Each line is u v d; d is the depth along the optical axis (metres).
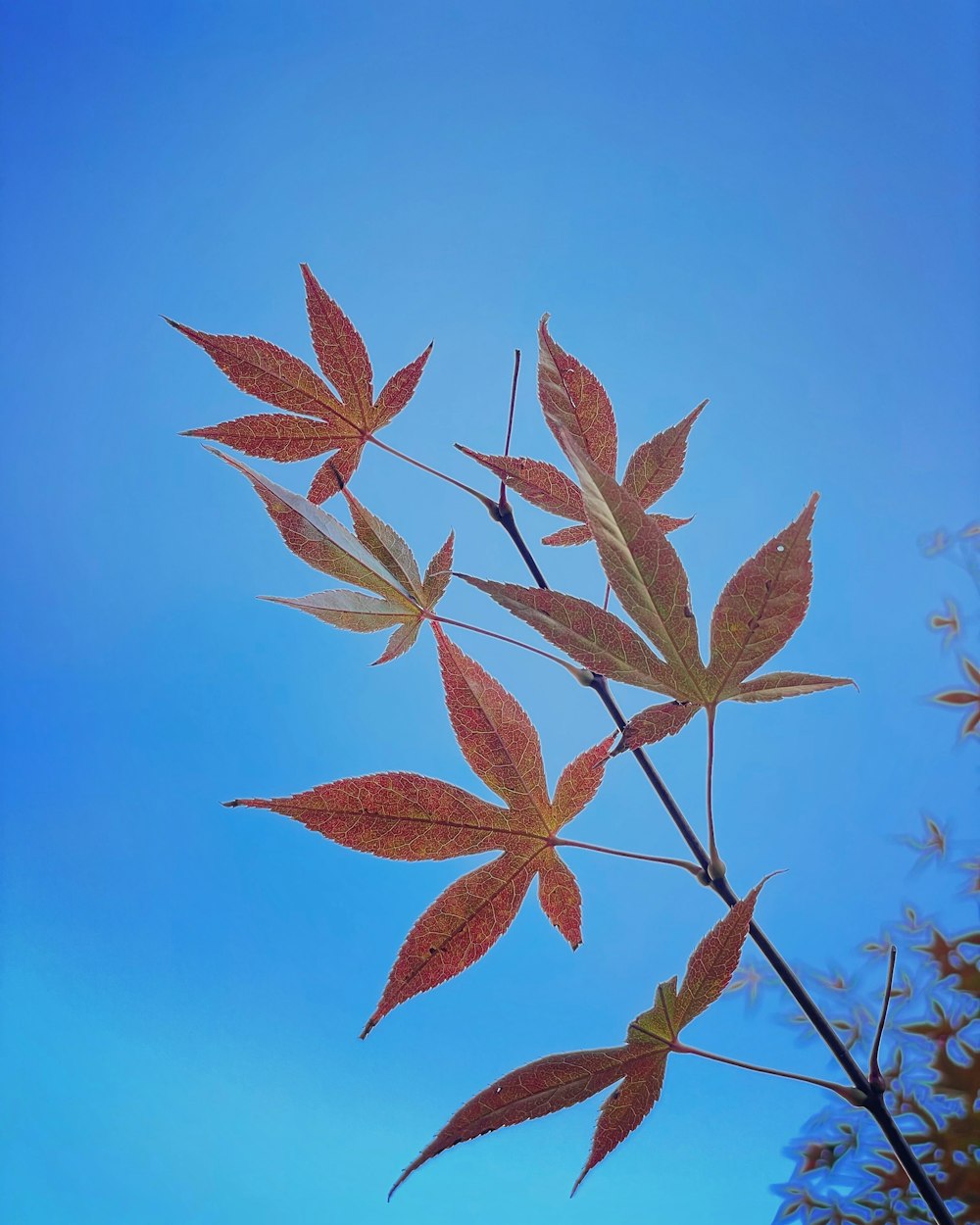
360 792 0.19
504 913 0.19
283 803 0.19
